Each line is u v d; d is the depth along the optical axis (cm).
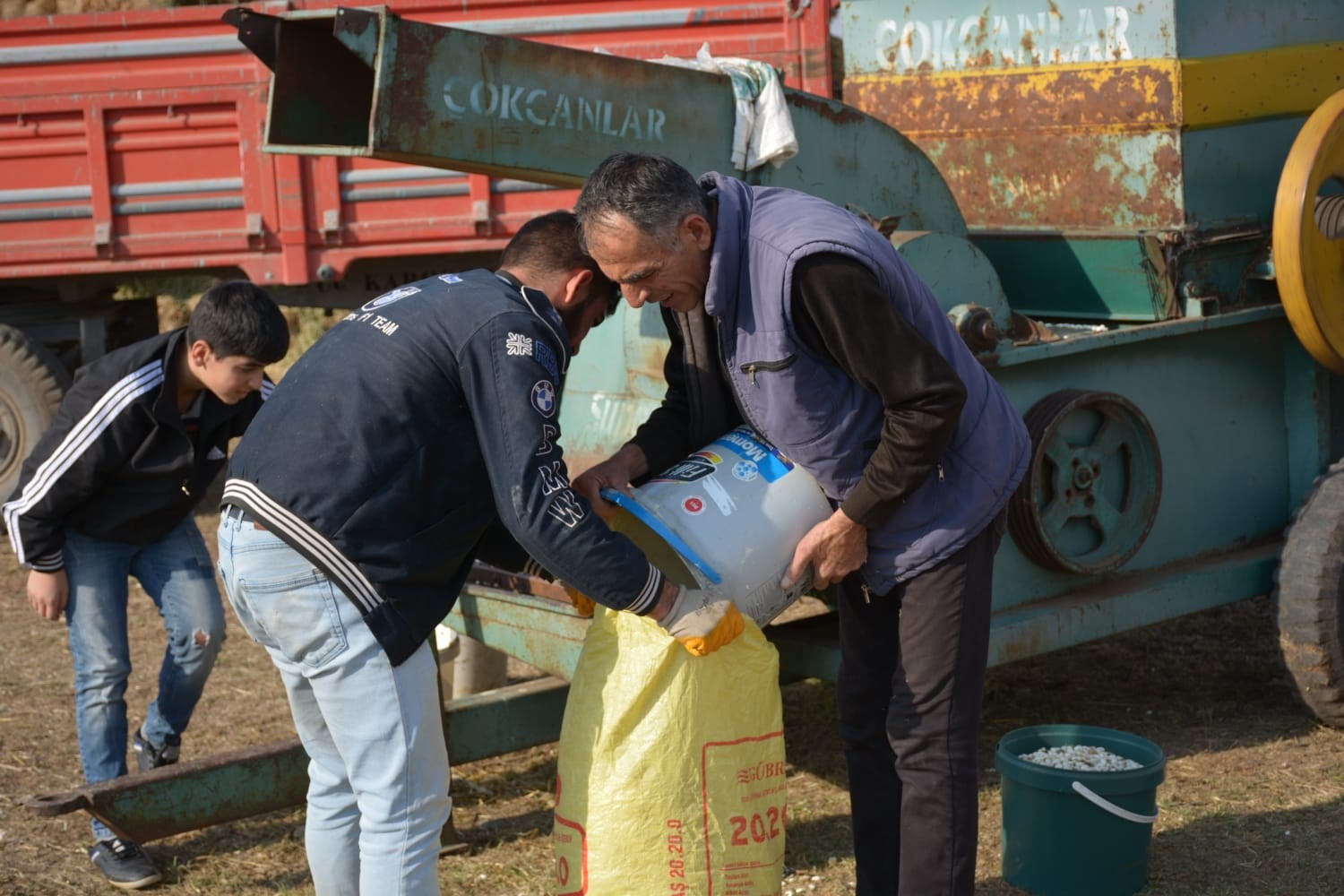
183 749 461
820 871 357
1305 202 406
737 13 672
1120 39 435
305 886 361
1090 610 402
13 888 362
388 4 677
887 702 307
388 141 329
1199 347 439
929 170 438
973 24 473
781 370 269
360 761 270
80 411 338
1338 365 427
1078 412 404
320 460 259
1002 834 351
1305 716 452
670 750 271
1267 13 451
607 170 262
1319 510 423
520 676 512
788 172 405
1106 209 448
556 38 680
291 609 263
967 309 373
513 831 388
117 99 692
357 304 739
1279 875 344
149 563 373
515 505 254
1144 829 334
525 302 266
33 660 555
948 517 280
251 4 687
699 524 278
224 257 706
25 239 704
